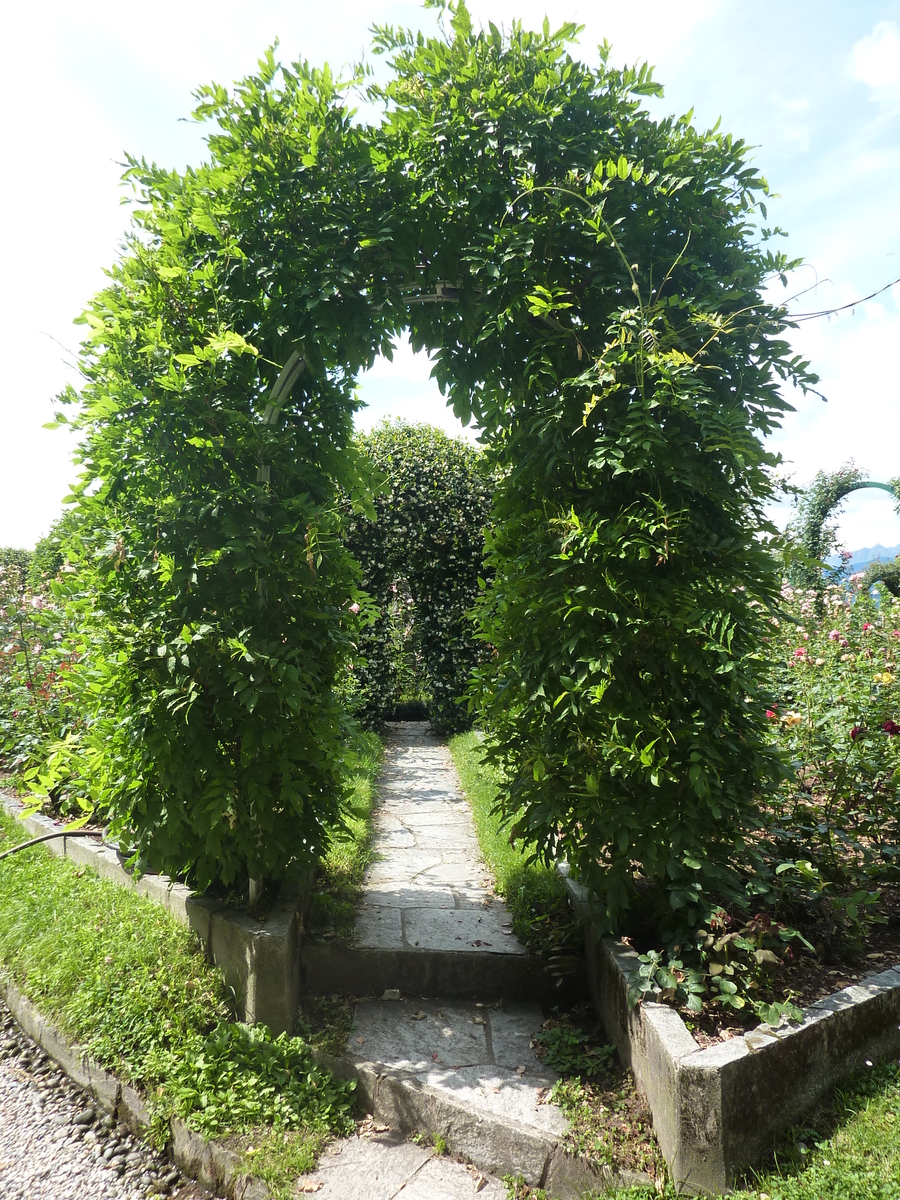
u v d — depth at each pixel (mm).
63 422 2996
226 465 3096
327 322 2936
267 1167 2191
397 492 8742
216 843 2914
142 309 3129
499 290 3012
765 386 2906
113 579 3080
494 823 4957
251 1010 2775
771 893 2725
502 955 3150
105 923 3416
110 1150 2447
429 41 3006
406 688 11664
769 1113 2072
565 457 2854
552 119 2873
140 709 2895
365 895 3867
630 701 2703
